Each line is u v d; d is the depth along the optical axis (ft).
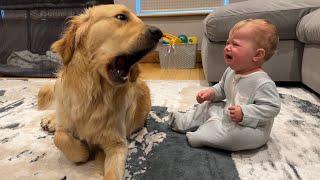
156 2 10.73
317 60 5.93
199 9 10.66
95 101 3.46
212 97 4.25
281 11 6.72
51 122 4.43
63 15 8.79
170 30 10.79
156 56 10.96
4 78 8.57
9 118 5.03
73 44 3.44
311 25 5.88
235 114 3.54
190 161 3.48
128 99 3.81
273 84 3.68
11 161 3.54
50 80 8.14
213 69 7.26
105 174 3.07
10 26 9.05
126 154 3.51
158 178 3.14
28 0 8.80
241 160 3.52
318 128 4.45
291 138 4.11
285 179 3.14
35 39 8.94
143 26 3.43
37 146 3.95
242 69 3.80
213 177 3.16
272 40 3.71
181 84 7.48
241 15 6.78
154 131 4.42
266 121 3.69
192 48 9.78
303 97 6.16
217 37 6.93
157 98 6.18
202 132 3.83
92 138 3.54
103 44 3.39
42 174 3.24
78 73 3.43
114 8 3.47
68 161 3.54
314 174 3.22
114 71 3.42
